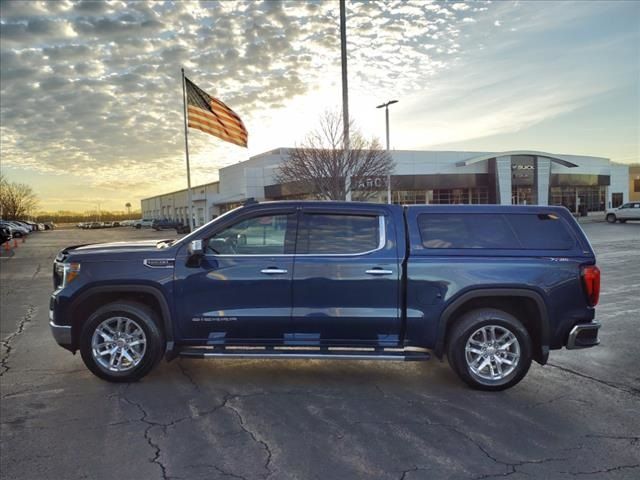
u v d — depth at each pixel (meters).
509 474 2.92
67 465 3.03
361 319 4.32
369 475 2.91
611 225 34.59
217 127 18.58
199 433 3.47
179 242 4.56
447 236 4.41
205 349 4.45
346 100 15.73
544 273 4.26
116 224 100.75
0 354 5.52
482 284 4.25
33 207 97.19
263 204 4.59
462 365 4.29
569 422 3.66
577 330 4.23
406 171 41.97
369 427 3.58
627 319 6.98
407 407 3.96
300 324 4.36
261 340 4.43
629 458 3.11
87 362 4.48
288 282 4.34
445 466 3.01
